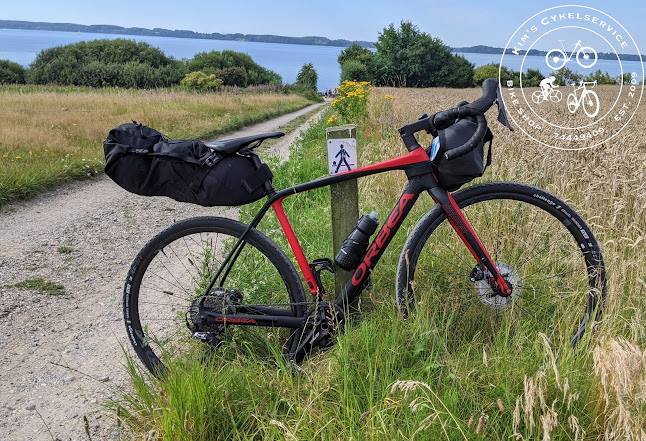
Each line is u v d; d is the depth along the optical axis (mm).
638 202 4105
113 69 53469
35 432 2672
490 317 2898
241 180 2689
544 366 2314
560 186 4648
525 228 3100
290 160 8070
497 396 2365
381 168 2803
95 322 3840
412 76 74688
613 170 4762
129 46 58375
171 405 2299
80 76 53156
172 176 2652
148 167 2664
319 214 5137
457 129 2617
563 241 3062
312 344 2770
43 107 17734
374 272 3582
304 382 2574
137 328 2971
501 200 2988
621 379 1946
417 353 2611
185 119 17906
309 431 2193
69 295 4309
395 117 10883
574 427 2031
